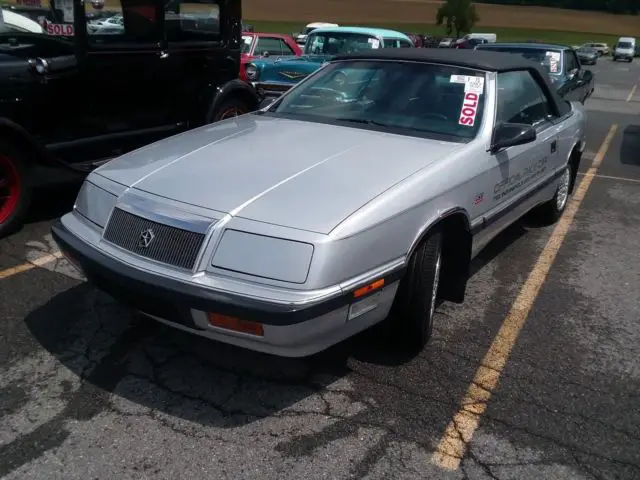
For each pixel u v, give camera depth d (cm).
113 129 575
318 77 454
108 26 518
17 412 289
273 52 1139
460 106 392
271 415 294
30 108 510
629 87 2377
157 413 293
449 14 7662
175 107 625
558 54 1026
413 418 295
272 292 262
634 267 493
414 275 316
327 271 264
